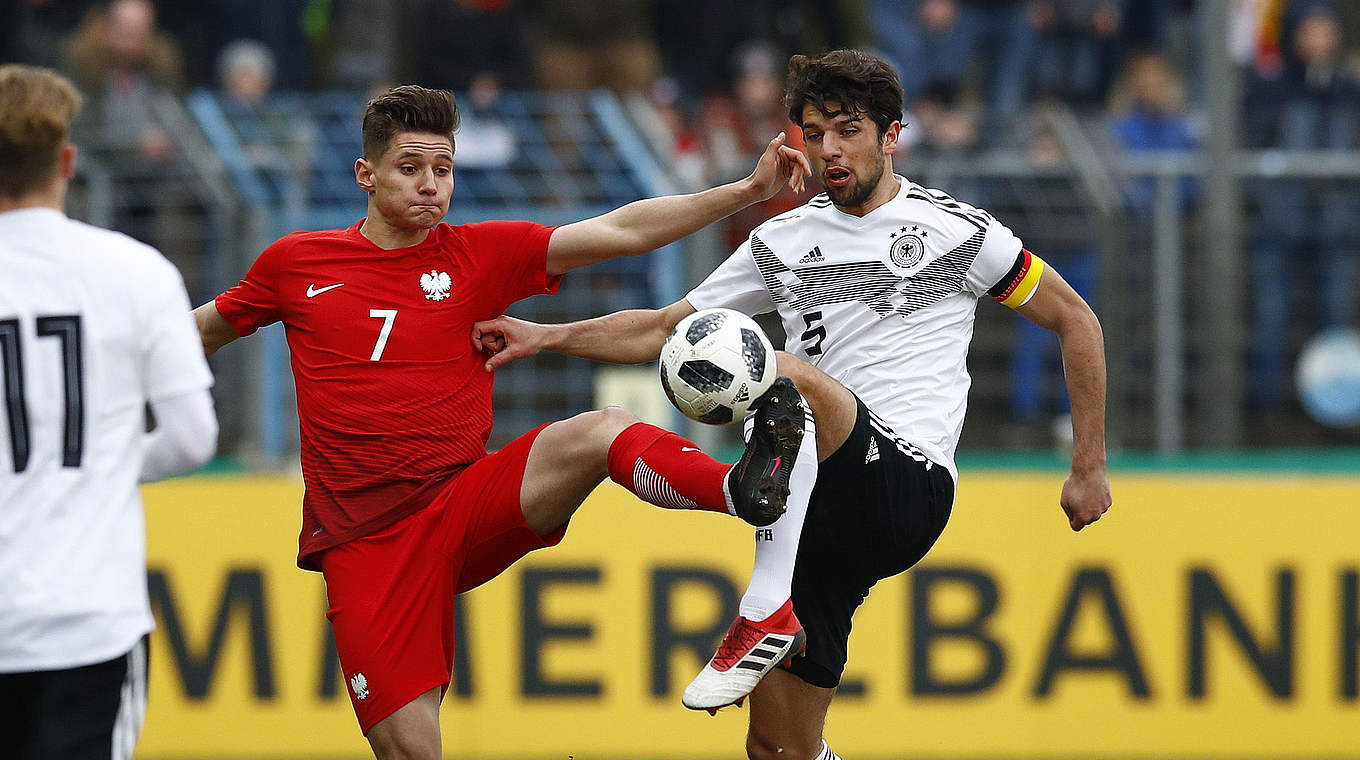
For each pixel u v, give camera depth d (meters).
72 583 11.27
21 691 11.51
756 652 13.56
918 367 14.87
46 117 11.56
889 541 14.84
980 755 22.75
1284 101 29.36
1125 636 23.08
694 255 23.27
